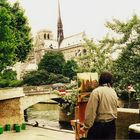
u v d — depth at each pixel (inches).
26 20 1747.0
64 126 1947.6
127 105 1089.4
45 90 2308.1
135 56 1004.6
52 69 5305.1
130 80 1008.2
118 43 1073.5
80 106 345.7
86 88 350.3
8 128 1167.6
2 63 1183.6
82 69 1264.8
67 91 1557.6
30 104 2118.6
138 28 1056.8
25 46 1733.5
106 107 253.0
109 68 1109.1
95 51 1244.5
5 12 1145.4
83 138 316.8
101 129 252.7
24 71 6343.5
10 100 1201.4
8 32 1155.3
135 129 244.4
